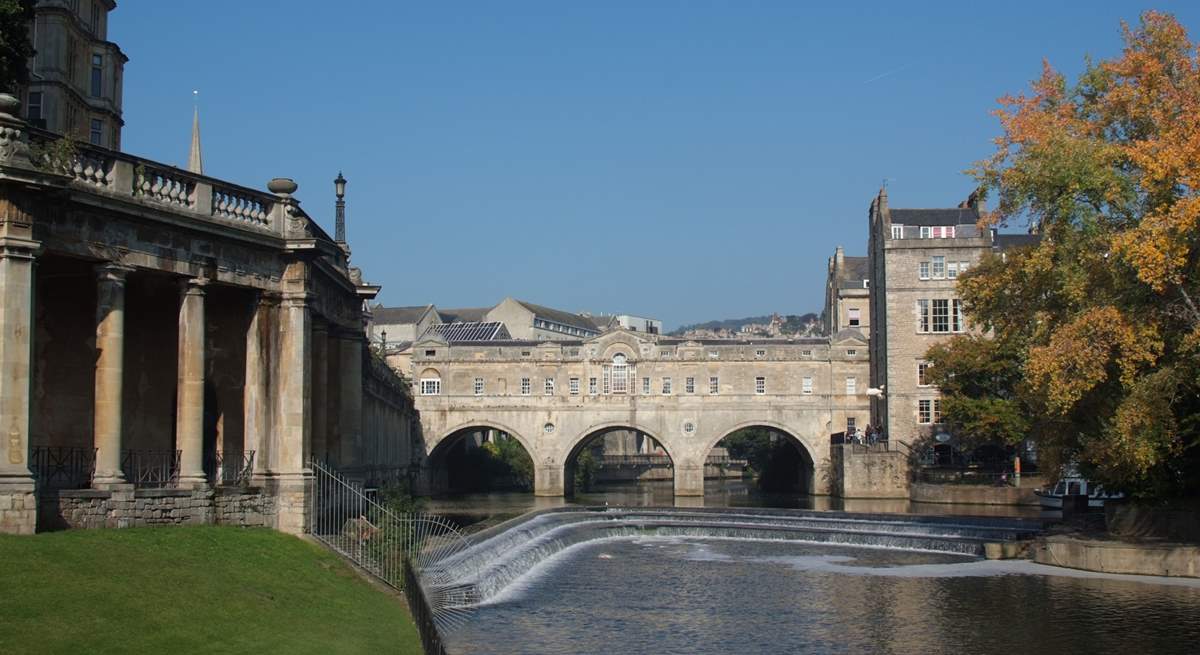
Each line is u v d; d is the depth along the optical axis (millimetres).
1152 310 40438
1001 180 46000
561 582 41688
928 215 111938
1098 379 40062
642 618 34531
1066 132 44156
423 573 34219
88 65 63188
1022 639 31438
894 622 34000
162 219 29516
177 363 35000
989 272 51000
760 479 139500
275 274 33875
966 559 48875
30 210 25562
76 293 32125
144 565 24766
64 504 26844
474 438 139125
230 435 35344
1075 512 60750
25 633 19234
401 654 23141
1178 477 46250
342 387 44281
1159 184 39531
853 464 101688
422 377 121438
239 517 31797
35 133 26406
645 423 118812
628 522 61781
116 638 20062
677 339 124438
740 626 33375
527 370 120562
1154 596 37750
